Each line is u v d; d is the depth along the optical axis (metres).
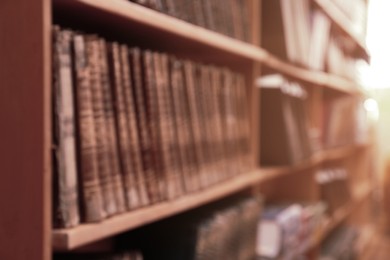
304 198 2.37
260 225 1.78
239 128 1.39
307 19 2.03
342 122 2.93
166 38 1.10
